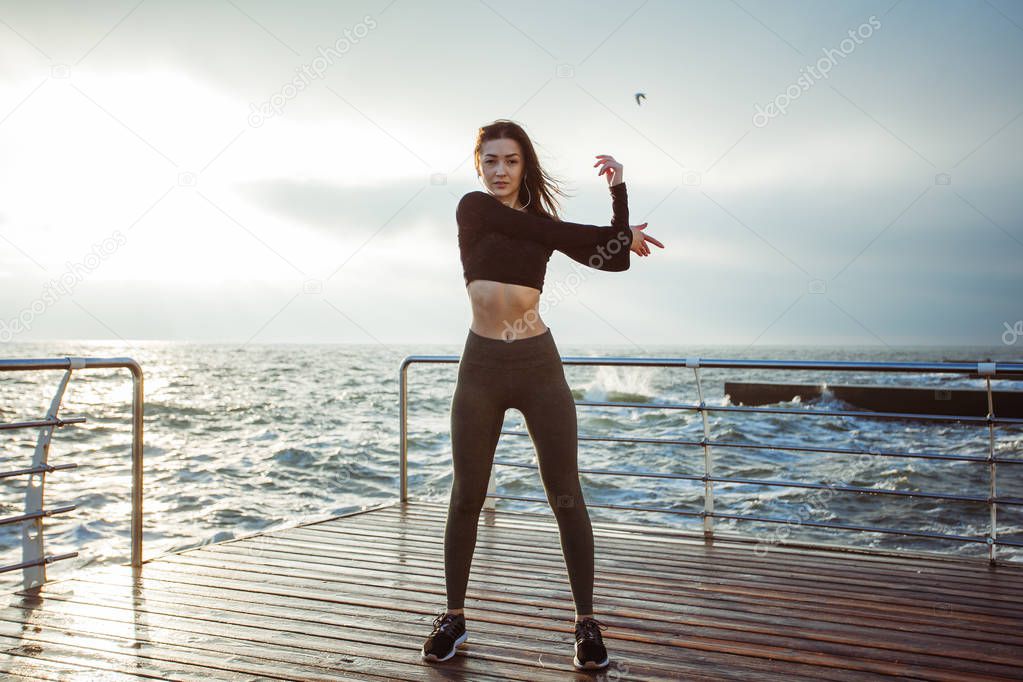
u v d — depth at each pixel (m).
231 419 13.94
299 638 2.33
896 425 14.03
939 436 11.85
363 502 6.85
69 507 2.93
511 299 2.08
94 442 10.59
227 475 8.06
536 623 2.48
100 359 2.95
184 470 8.30
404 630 2.41
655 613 2.59
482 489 2.21
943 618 2.54
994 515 3.22
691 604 2.69
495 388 2.13
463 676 2.04
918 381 21.75
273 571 3.10
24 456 9.26
